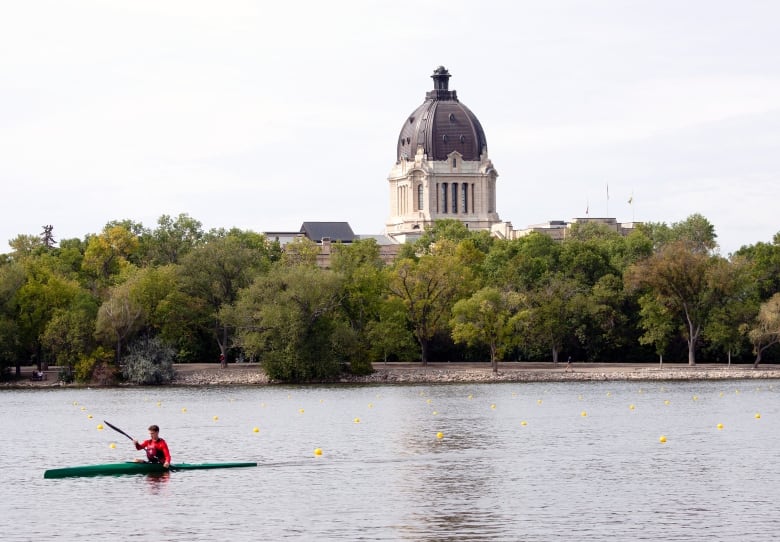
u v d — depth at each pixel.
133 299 173.62
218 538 53.16
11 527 55.78
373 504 60.97
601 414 113.25
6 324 172.25
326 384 170.62
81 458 81.69
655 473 70.94
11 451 85.94
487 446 86.12
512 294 183.25
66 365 175.38
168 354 173.75
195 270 185.25
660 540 52.12
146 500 62.25
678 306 186.25
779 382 165.25
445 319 190.00
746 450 82.44
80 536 53.78
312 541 52.41
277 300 170.75
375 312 183.88
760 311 179.88
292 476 70.44
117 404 133.75
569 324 197.62
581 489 65.06
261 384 171.38
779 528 54.28
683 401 129.75
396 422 106.19
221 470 73.06
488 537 53.00
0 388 169.50
